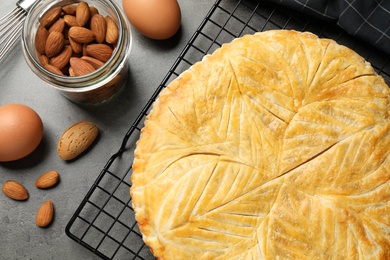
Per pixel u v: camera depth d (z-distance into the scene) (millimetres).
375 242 438
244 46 457
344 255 436
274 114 448
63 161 543
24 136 508
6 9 557
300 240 438
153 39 553
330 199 441
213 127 446
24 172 542
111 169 542
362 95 454
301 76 452
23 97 549
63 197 541
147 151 451
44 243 538
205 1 559
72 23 504
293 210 440
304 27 538
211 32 556
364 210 441
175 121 448
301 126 446
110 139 546
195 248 438
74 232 536
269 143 445
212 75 452
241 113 447
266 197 441
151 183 445
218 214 437
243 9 557
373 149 446
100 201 539
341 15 520
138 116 511
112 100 550
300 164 444
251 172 441
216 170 439
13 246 538
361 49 551
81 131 525
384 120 452
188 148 445
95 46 500
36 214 541
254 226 439
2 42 547
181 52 533
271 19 555
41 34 500
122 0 527
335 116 449
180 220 437
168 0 508
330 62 456
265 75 451
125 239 527
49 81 480
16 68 552
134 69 553
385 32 515
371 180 443
